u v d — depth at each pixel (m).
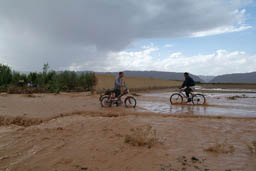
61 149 4.07
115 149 4.11
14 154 3.77
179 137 5.12
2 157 3.62
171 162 3.52
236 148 4.34
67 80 20.88
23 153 3.83
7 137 4.88
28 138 4.81
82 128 5.89
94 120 7.07
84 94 17.56
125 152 3.95
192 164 3.46
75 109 9.38
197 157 3.79
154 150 4.11
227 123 6.95
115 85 10.81
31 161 3.46
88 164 3.36
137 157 3.71
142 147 4.28
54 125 6.32
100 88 21.92
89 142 4.55
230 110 10.02
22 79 20.70
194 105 11.86
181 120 7.34
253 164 3.50
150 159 3.63
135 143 4.44
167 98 15.95
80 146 4.27
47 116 7.59
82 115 8.15
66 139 4.77
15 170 3.11
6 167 3.21
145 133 4.96
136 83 32.94
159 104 12.11
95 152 3.92
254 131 5.86
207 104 12.22
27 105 10.20
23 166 3.26
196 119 7.60
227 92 28.80
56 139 4.76
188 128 6.12
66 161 3.47
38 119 7.13
